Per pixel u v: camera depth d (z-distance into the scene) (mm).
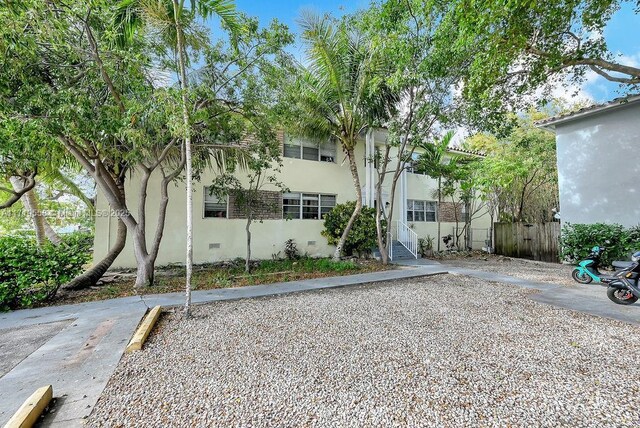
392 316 4957
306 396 2650
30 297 5566
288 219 11734
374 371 3092
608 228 8617
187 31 5918
